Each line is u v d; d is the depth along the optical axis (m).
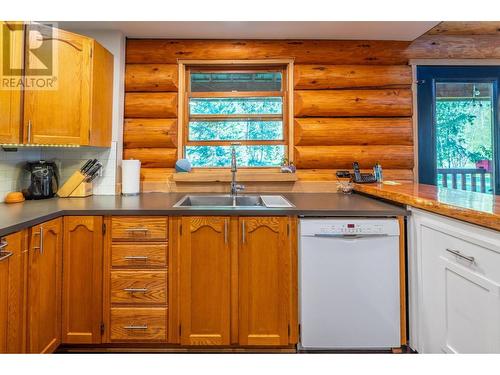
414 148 2.67
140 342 1.80
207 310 1.79
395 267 1.73
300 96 2.61
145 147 2.61
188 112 2.70
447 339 1.41
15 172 2.14
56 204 1.96
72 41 2.01
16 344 1.38
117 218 1.79
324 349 1.79
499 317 1.11
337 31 2.49
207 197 2.43
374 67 2.65
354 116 2.66
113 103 2.44
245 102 2.73
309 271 1.73
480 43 2.70
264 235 1.79
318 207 1.83
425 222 1.58
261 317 1.79
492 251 1.14
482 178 2.75
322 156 2.61
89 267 1.78
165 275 1.79
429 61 2.67
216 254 1.79
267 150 2.73
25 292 1.44
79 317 1.78
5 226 1.31
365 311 1.73
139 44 2.58
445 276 1.42
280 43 2.62
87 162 2.37
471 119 2.75
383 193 1.96
